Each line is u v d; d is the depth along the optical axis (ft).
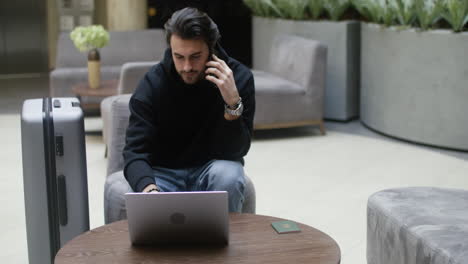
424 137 18.34
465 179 15.16
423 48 17.90
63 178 8.21
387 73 19.24
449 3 17.07
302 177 15.37
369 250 9.14
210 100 8.76
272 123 19.39
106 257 6.48
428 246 7.48
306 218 12.54
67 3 31.55
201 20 7.76
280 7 23.22
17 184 14.73
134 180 8.16
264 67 24.38
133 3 27.30
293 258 6.42
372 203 8.98
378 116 19.92
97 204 13.26
